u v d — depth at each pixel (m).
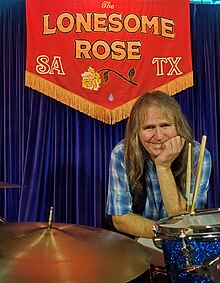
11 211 2.15
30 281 0.53
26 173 2.10
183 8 2.17
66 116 2.14
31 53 2.08
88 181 2.16
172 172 0.98
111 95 2.12
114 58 2.13
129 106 2.12
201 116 2.22
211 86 2.21
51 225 0.68
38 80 2.08
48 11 2.10
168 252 0.67
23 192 2.10
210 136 2.21
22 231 0.67
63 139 2.14
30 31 2.09
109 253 0.62
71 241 0.64
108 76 2.12
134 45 2.14
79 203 2.13
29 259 0.57
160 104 0.99
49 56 2.09
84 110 2.10
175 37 2.16
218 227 0.63
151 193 1.09
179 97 2.20
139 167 1.07
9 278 0.53
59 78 2.09
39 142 2.11
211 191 2.21
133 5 2.14
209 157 1.05
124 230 1.03
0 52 2.15
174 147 0.87
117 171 1.08
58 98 2.09
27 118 2.14
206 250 0.62
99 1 2.13
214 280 0.57
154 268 0.78
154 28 2.15
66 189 2.13
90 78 2.11
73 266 0.57
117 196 1.06
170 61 2.15
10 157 2.14
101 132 2.16
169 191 0.88
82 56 2.11
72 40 2.11
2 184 1.19
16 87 2.15
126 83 2.13
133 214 1.04
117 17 2.13
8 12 2.15
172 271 0.68
